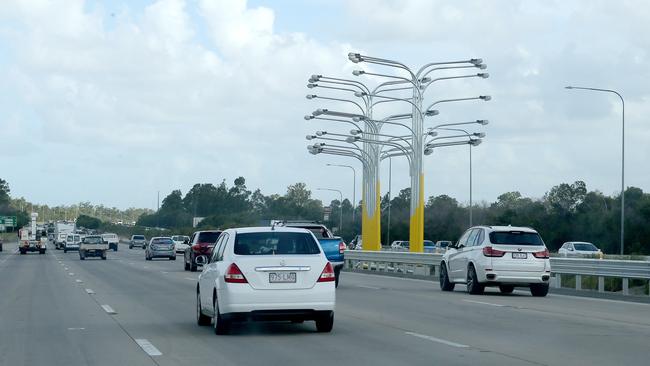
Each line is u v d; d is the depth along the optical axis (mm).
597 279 30312
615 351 12688
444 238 89688
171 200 172250
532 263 24391
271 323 16531
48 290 27750
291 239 14586
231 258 14188
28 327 16484
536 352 12570
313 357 12156
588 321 17141
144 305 21500
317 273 14234
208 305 15406
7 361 12156
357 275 40188
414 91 43812
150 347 13328
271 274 14016
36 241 84500
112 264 53688
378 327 15945
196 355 12445
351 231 91875
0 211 181625
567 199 80062
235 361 11844
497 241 24578
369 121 49438
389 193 76250
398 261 40219
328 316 14438
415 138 43719
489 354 12359
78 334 15242
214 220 116062
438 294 25359
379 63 43062
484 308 20188
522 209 82562
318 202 127688
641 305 21344
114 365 11664
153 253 62594
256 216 114938
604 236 71750
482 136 47062
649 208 68000
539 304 21547
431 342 13734
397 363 11555
